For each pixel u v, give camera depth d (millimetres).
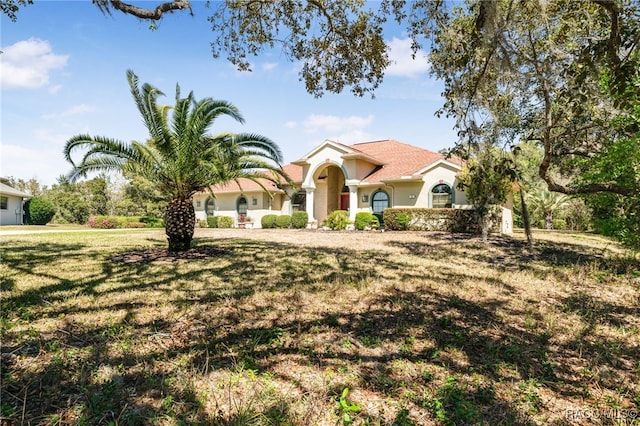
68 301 6012
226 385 3541
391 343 4664
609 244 14148
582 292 7461
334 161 24188
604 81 6324
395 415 3150
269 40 9039
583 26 5848
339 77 9398
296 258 10891
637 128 6031
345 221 22984
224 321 5273
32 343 4270
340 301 6379
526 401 3428
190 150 10938
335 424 2998
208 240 16188
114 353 4113
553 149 9250
